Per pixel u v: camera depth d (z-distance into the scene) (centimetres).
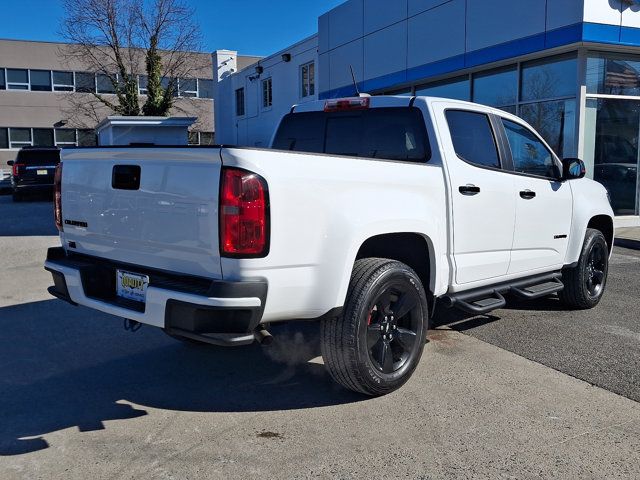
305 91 2233
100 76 3634
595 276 637
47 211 1717
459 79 1418
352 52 1736
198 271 339
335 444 336
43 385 428
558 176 573
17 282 779
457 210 445
